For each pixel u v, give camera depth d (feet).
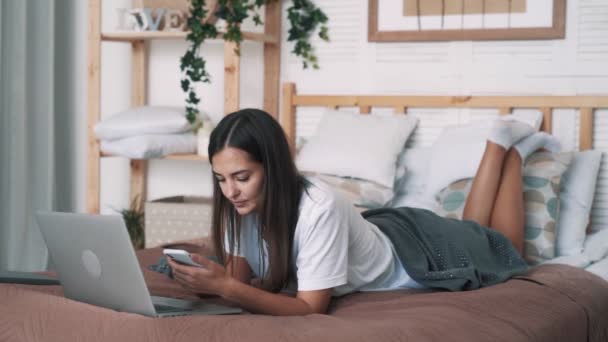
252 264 6.04
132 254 4.83
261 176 5.37
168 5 11.37
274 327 4.75
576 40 9.85
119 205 12.82
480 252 7.00
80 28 12.59
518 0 10.08
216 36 10.71
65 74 12.55
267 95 11.53
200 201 12.19
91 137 11.08
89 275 5.25
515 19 10.11
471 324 5.33
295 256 5.63
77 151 12.69
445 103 10.37
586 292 6.84
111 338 4.64
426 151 10.18
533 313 5.97
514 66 10.17
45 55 11.93
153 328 4.69
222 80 12.00
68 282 5.52
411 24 10.64
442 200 9.05
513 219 8.32
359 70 11.00
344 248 5.57
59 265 5.49
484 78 10.33
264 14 11.57
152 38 11.28
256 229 5.84
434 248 6.76
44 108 11.96
